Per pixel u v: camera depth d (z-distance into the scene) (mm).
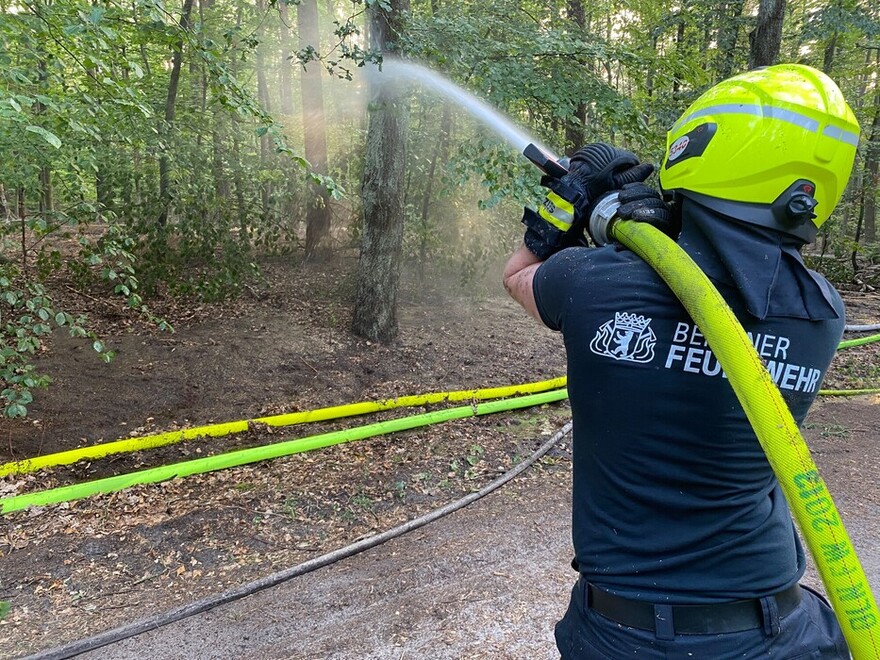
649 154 6469
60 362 6336
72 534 3750
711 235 1035
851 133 1021
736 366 875
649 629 1043
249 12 11656
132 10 4055
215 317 8016
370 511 4145
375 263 7828
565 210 1261
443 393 6590
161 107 8609
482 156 5762
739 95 1043
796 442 840
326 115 10773
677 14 10469
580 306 1100
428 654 2766
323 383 6809
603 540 1104
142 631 2904
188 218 7902
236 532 3834
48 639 2857
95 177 6516
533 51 6262
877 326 9516
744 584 1031
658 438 1035
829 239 14414
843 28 10023
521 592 3221
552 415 6219
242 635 2896
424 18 6562
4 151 4379
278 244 10875
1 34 3309
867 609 808
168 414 5914
